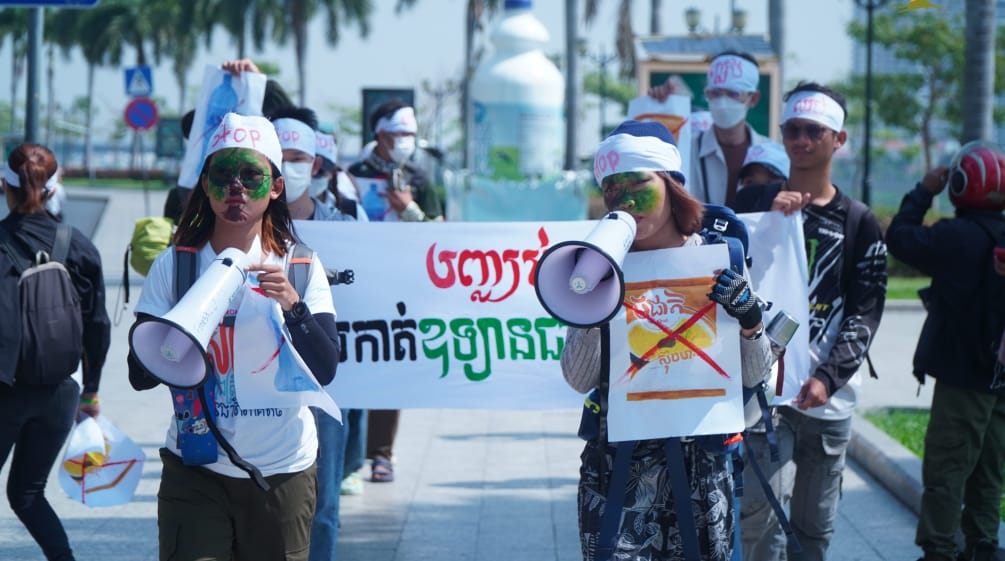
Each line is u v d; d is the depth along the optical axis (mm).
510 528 9977
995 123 59938
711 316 5383
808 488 7426
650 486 5445
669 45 20328
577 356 5457
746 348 5441
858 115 74375
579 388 5539
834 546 9594
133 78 37344
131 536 9508
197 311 4773
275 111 8602
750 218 7367
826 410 7301
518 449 12891
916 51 64062
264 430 5555
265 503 5617
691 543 5312
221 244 5629
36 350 7199
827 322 7367
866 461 12234
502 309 8578
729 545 5500
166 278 5613
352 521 10164
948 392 8070
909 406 15148
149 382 5492
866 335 7211
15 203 7379
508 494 11031
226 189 5453
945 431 8078
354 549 9398
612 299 4934
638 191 5328
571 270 5039
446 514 10375
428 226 8547
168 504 5602
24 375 7219
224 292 4934
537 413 14969
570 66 54000
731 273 5332
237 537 5699
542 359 8602
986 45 19047
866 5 44938
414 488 11234
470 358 8602
